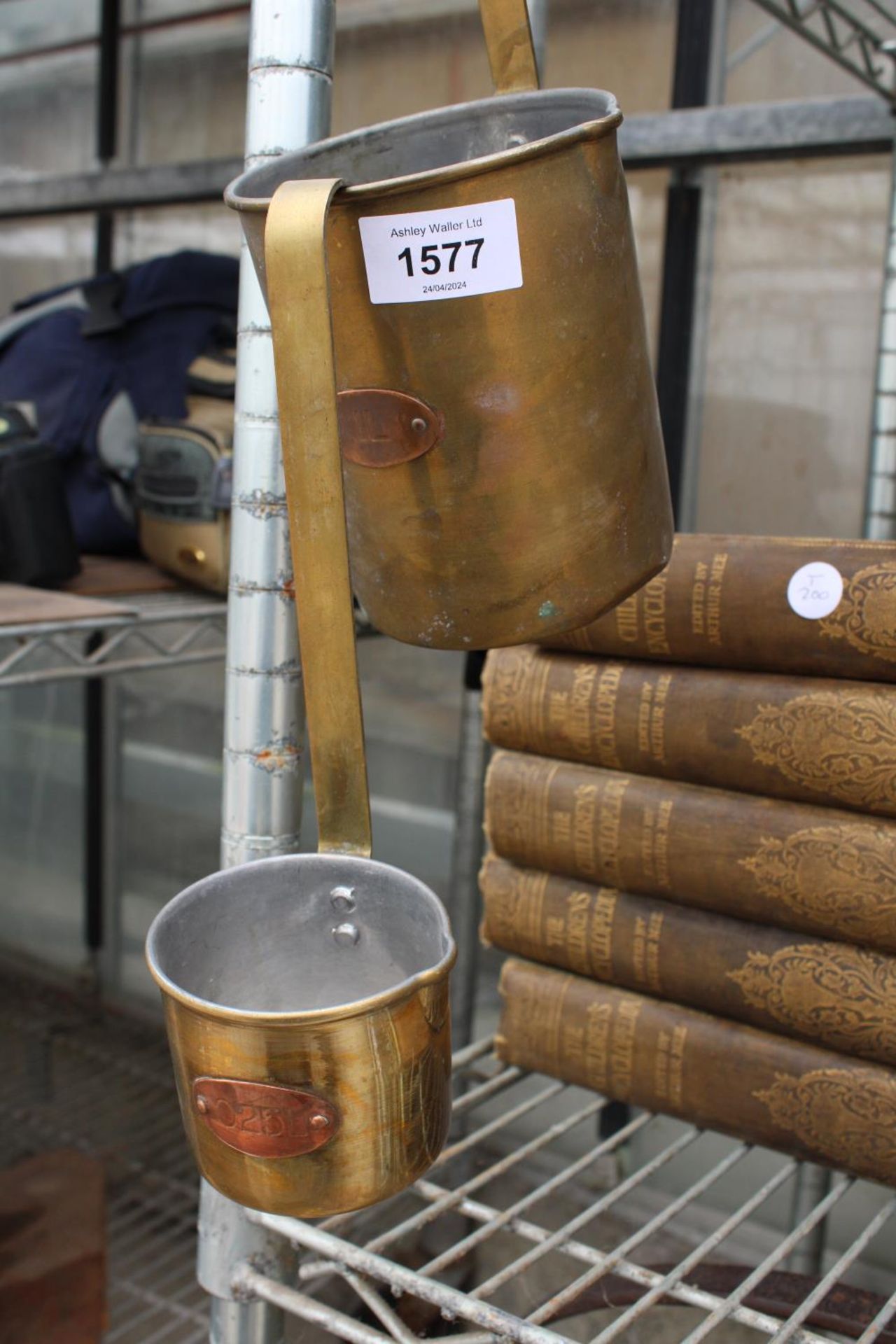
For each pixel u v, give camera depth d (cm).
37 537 107
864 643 56
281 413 36
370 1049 37
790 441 133
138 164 183
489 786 68
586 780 65
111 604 98
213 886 42
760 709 59
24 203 184
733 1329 65
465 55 149
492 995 158
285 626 59
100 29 182
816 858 58
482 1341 55
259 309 56
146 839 197
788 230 130
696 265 136
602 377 43
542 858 67
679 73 132
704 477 140
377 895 42
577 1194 149
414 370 41
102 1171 155
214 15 170
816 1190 104
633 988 66
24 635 89
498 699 67
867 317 126
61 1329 131
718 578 59
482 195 39
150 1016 199
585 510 44
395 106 157
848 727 56
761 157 122
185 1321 140
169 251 179
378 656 167
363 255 40
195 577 112
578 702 64
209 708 186
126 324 128
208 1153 39
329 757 41
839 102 112
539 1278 93
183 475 110
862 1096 58
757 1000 60
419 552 45
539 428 42
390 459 43
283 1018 36
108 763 198
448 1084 41
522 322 41
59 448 126
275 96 53
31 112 196
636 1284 69
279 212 35
